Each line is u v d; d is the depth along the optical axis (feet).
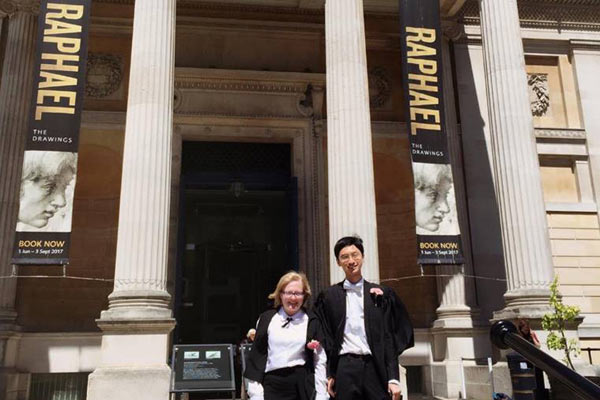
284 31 73.77
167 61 47.78
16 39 61.16
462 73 71.56
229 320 68.49
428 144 50.49
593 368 47.60
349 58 49.90
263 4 72.79
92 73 68.49
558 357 46.88
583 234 68.85
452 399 57.88
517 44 54.70
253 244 71.20
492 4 55.67
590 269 67.87
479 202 67.62
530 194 51.06
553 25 74.54
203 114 69.21
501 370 50.83
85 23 47.75
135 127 45.70
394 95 73.72
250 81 70.85
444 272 64.13
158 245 44.04
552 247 67.92
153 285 43.21
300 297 17.98
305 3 72.59
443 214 49.98
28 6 62.34
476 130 69.87
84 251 63.41
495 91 53.98
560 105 73.46
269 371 17.71
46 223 45.21
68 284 62.18
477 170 68.59
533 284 49.19
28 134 45.88
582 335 65.05
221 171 71.00
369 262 45.93
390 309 16.98
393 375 16.25
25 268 61.67
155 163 45.11
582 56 74.28
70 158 46.16
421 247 48.98
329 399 17.04
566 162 71.36
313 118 71.46
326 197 69.51
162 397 40.34
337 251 17.65
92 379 40.14
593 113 72.54
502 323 14.34
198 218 70.95
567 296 66.64
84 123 66.64
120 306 42.29
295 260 67.10
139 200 44.14
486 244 66.33
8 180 57.77
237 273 70.13
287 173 71.46
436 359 62.85
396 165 71.36
